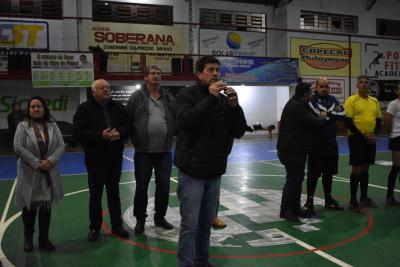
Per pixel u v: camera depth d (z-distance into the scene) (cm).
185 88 329
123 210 604
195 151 315
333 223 523
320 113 518
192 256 326
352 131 568
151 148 470
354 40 2188
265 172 955
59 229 515
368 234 479
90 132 443
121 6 1783
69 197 705
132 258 409
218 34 1950
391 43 2270
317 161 560
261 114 2061
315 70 2092
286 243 450
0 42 1583
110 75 1586
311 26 2106
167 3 1844
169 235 477
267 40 2059
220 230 498
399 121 605
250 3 2014
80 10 1695
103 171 460
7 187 815
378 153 1287
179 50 1873
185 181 321
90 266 391
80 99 1603
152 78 468
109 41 1750
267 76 1833
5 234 496
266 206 617
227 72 1764
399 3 2300
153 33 1820
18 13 1639
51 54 1470
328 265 387
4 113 1566
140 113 468
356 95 578
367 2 2219
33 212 437
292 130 514
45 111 443
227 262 396
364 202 613
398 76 2291
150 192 731
